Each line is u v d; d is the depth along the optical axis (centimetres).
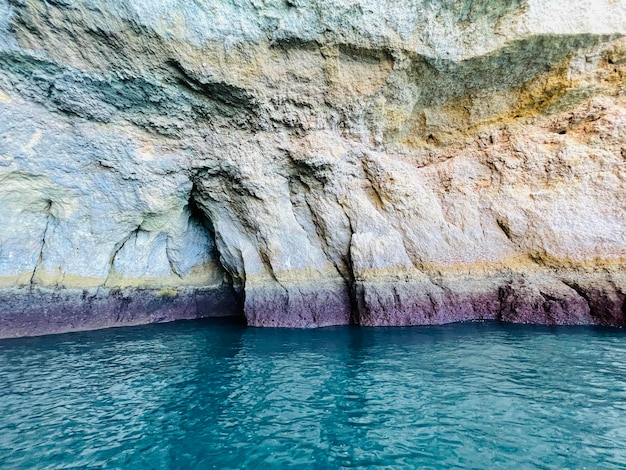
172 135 789
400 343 671
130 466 317
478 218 834
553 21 707
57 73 645
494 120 851
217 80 705
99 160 761
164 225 948
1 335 740
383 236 853
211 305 1098
